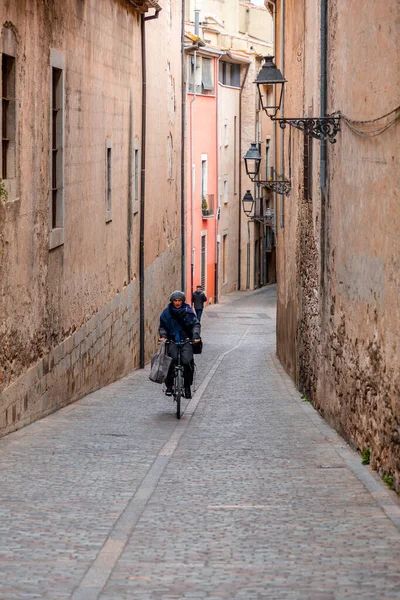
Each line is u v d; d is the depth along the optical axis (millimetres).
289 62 43625
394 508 15344
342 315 24094
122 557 12406
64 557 12312
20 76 23797
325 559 12227
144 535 13625
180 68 64812
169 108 58719
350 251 22781
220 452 21500
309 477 18297
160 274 54969
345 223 23672
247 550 12727
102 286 36188
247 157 44656
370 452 19516
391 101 17703
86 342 33125
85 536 13430
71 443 22312
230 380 41156
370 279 19891
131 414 28703
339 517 14734
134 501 15898
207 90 99750
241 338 71188
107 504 15648
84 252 32562
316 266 30625
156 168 52812
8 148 23469
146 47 47844
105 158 36438
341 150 24422
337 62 25188
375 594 10695
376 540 13211
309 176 33719
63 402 29562
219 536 13547
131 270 43594
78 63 31094
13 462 19453
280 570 11734
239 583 11172
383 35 18562
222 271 111062
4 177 23391
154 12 50250
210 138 100812
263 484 17578
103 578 11359
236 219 115188
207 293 101938
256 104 114125
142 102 45844
